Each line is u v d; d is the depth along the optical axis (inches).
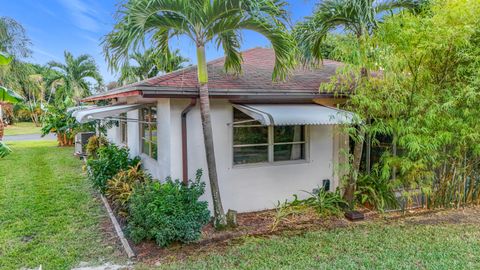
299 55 450.6
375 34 396.8
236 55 448.1
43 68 2101.4
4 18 1206.9
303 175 511.2
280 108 434.9
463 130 405.1
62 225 418.9
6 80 1273.4
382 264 306.8
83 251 345.7
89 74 1888.5
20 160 913.5
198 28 373.1
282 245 356.5
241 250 345.1
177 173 439.2
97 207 494.3
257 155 486.9
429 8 413.4
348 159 479.8
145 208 359.3
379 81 398.6
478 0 373.7
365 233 389.7
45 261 323.0
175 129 434.9
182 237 353.7
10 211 469.1
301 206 469.7
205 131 392.5
